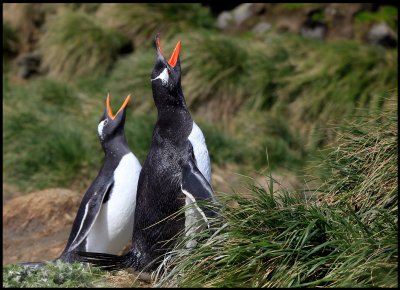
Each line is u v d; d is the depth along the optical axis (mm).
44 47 17984
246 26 17766
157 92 7676
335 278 6227
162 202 7398
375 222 6883
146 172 7602
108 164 8555
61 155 13289
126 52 17516
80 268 6992
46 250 10297
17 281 6625
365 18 17016
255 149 13602
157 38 7926
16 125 14312
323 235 6785
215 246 6863
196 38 15680
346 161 8203
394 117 7969
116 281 7180
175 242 7375
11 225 11297
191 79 15117
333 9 17266
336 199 7711
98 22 18000
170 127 7594
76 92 16047
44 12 19484
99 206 8211
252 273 6547
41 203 11414
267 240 6703
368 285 6059
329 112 14125
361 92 14211
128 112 14570
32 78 18031
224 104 15008
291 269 6398
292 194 8117
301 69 15070
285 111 14750
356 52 15031
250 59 15461
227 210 7125
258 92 14922
